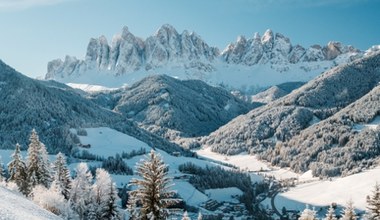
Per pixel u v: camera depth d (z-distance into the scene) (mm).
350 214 73562
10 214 29156
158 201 45906
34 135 87688
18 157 87688
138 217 46625
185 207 179875
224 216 180125
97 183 70938
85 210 69688
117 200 69375
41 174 86375
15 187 71875
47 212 37406
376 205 66750
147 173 46344
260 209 191625
